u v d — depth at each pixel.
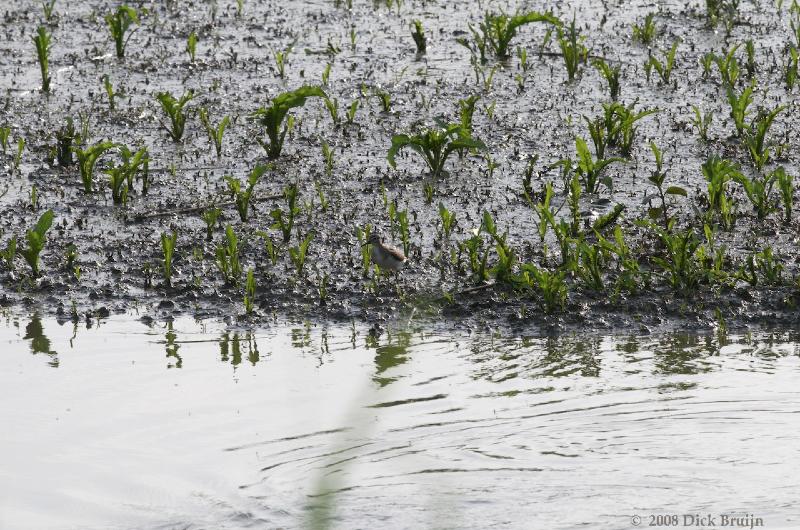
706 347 18.78
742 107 29.70
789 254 22.55
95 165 29.50
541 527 12.98
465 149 29.94
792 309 20.30
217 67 38.50
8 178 28.48
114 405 16.73
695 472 14.17
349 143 30.77
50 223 22.73
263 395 17.02
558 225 22.45
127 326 20.44
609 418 15.84
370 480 14.29
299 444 15.32
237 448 15.25
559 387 17.06
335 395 16.94
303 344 19.38
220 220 25.59
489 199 26.47
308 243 22.70
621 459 14.59
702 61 37.25
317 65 38.62
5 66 38.59
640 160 28.83
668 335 19.47
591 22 43.44
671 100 33.88
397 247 23.50
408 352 18.83
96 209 26.44
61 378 17.86
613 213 23.38
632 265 21.27
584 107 33.34
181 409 16.55
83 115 33.44
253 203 26.50
